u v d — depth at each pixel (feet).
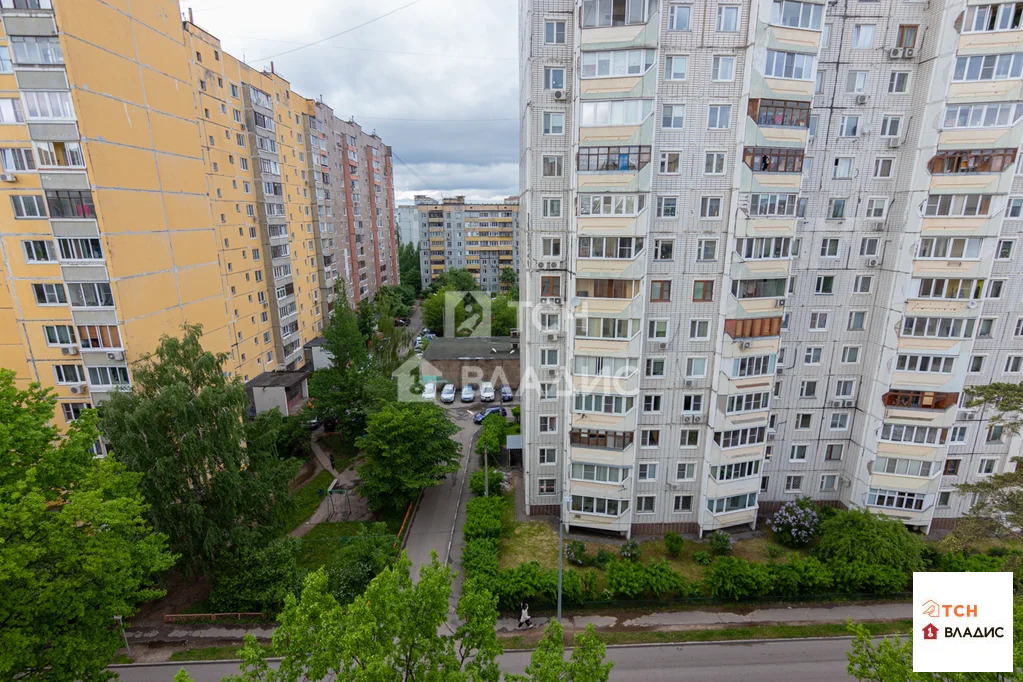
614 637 75.00
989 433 93.61
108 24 93.15
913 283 86.12
